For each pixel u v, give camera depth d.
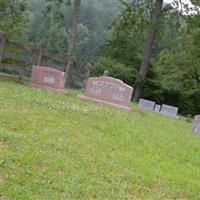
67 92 20.95
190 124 22.06
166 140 13.06
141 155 10.44
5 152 8.12
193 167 10.51
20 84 19.97
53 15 33.09
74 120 12.88
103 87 19.66
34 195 6.54
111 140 11.25
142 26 38.50
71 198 6.73
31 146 8.84
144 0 38.25
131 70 41.09
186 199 7.84
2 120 10.60
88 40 62.56
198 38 41.00
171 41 44.97
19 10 37.31
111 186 7.63
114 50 44.34
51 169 7.78
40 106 13.83
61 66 25.97
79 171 7.98
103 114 15.21
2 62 20.72
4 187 6.59
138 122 15.55
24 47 21.19
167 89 44.09
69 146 9.54
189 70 44.00
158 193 7.86
